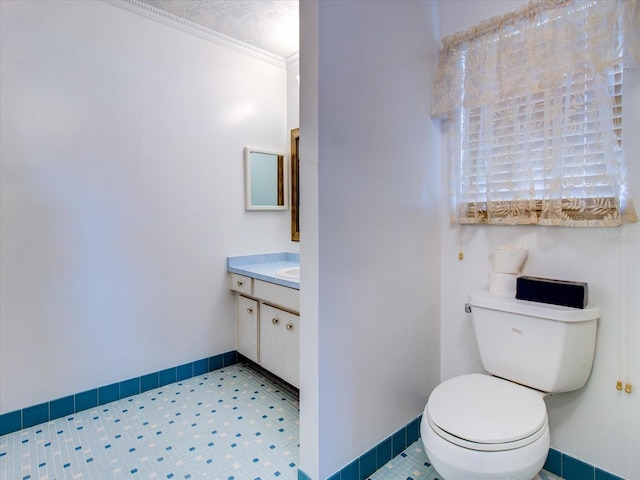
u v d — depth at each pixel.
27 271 1.93
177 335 2.49
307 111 1.40
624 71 1.36
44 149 1.95
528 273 1.63
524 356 1.47
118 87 2.19
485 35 1.68
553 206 1.50
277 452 1.76
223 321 2.72
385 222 1.63
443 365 1.98
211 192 2.61
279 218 2.98
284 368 2.28
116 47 2.17
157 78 2.34
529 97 1.55
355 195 1.51
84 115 2.07
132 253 2.27
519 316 1.48
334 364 1.45
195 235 2.54
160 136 2.36
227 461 1.69
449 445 1.16
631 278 1.38
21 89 1.88
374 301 1.60
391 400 1.71
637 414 1.38
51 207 1.99
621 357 1.41
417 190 1.80
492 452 1.11
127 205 2.24
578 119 1.44
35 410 1.96
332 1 1.40
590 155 1.42
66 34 2.00
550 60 1.47
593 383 1.48
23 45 1.88
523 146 1.59
